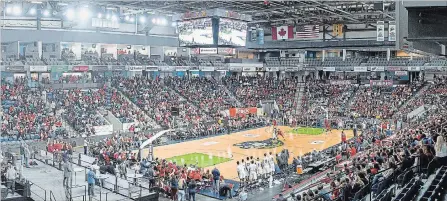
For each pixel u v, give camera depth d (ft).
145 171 77.61
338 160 86.02
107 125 139.64
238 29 125.49
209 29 120.16
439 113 143.13
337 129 163.63
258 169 79.97
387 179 51.11
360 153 88.58
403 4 34.76
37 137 121.60
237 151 118.73
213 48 123.75
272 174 82.53
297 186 69.67
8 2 158.30
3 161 78.38
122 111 153.79
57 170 81.15
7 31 160.76
